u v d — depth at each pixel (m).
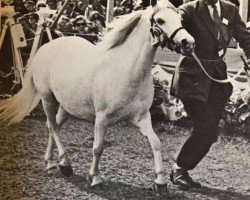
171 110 9.18
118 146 7.80
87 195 5.88
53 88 6.34
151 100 5.86
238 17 6.36
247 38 6.34
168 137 8.61
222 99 6.28
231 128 8.89
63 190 5.98
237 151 8.02
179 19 5.47
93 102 5.93
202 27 6.19
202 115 6.23
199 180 6.68
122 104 5.76
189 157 6.26
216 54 6.26
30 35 9.76
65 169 6.39
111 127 8.70
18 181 6.14
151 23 5.55
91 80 5.89
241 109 8.91
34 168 6.60
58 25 9.83
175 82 6.27
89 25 10.16
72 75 6.09
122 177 6.52
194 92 6.16
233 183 6.63
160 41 5.50
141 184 6.31
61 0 10.68
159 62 9.65
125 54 5.75
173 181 6.36
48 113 6.56
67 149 7.45
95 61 5.91
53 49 6.49
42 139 7.75
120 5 11.00
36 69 6.61
